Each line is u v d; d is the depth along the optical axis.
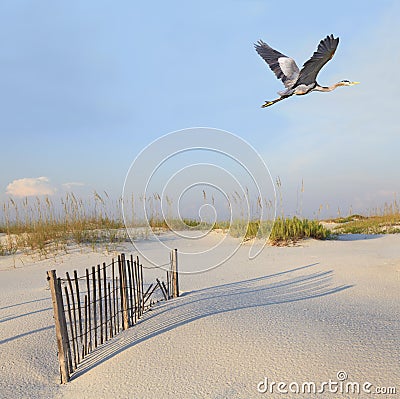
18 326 4.57
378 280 6.15
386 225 14.57
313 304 4.84
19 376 3.45
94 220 12.50
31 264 8.95
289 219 11.76
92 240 10.88
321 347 3.33
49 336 4.25
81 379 3.36
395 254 8.56
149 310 5.03
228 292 5.79
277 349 3.34
